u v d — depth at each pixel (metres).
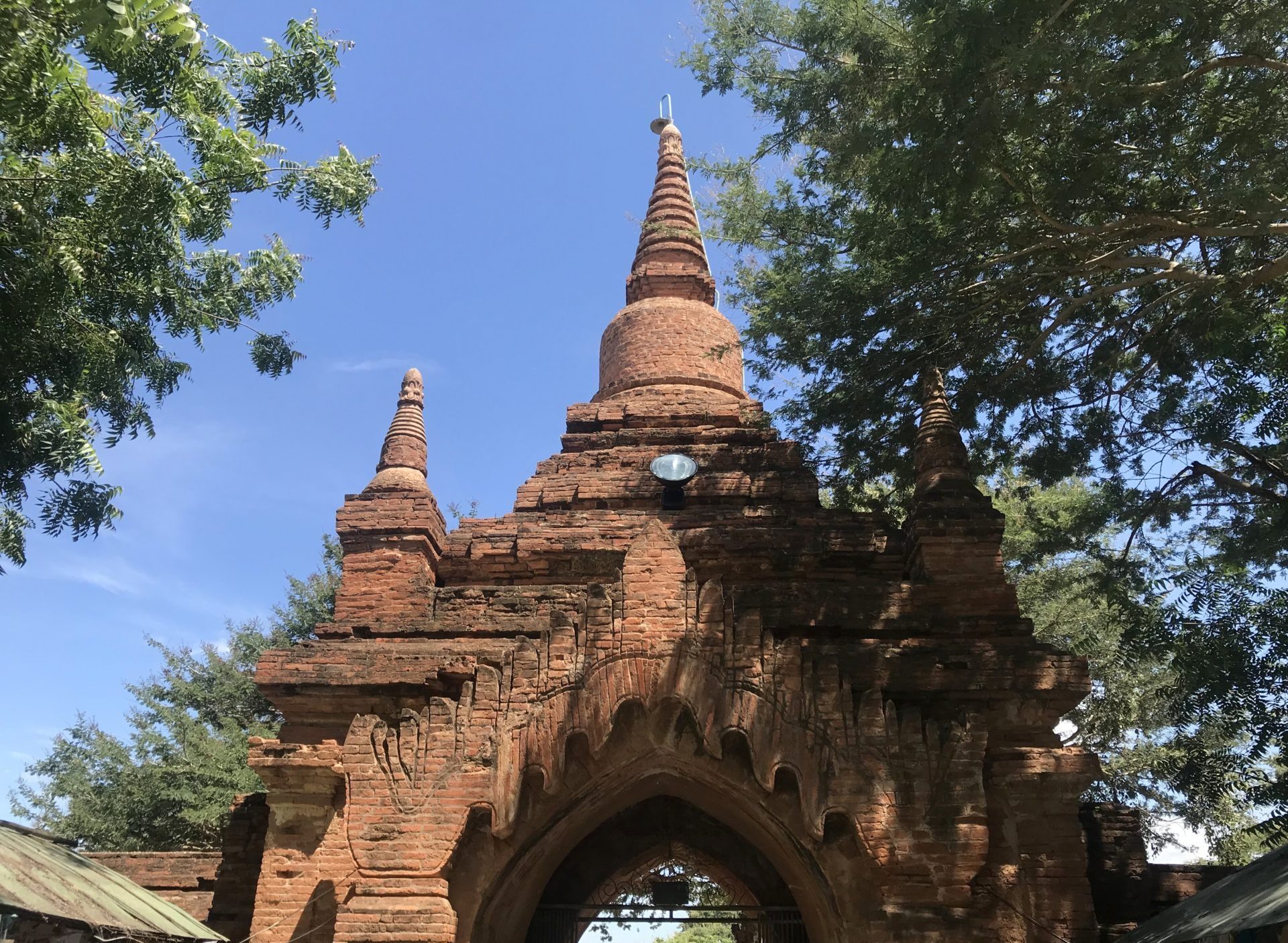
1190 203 14.71
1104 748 25.56
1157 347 17.55
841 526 15.59
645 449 17.78
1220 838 22.36
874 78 14.03
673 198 22.61
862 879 11.51
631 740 12.24
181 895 15.02
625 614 12.41
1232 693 15.58
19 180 10.73
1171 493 18.84
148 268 12.01
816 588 13.82
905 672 12.59
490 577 15.76
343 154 12.45
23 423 11.68
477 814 11.88
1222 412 17.83
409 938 11.18
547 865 13.59
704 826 15.09
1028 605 26.44
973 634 13.38
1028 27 11.72
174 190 11.55
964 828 11.15
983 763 11.81
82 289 11.73
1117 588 18.80
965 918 10.91
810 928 13.30
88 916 9.69
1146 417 18.16
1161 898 12.89
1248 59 11.95
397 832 11.66
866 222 15.43
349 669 13.41
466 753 11.98
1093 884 12.87
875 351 17.20
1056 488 27.81
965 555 13.96
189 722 32.41
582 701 12.07
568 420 18.67
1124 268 15.05
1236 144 12.41
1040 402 18.58
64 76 9.91
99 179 10.89
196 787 29.89
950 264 15.77
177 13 8.95
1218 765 15.79
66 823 30.89
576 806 12.70
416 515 15.30
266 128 11.74
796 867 12.60
